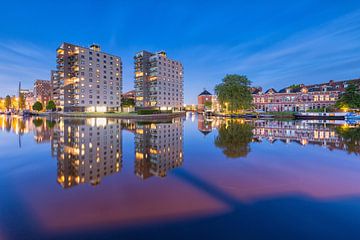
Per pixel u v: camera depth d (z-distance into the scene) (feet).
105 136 71.36
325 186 25.66
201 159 39.34
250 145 54.70
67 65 290.76
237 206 20.44
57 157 40.78
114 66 324.39
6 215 18.51
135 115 208.85
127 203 20.88
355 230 16.29
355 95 205.67
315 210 19.58
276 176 29.43
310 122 149.28
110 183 26.58
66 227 16.67
